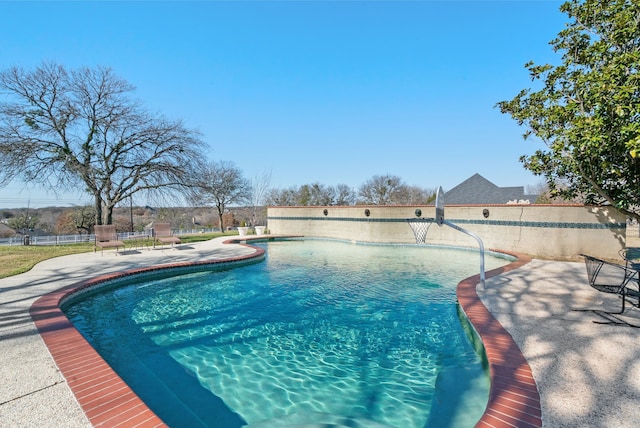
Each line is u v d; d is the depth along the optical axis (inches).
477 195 787.4
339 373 152.2
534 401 100.6
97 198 702.5
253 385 142.3
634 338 150.7
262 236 737.0
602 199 406.9
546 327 167.8
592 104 299.7
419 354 170.9
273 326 213.2
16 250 507.8
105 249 518.6
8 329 164.4
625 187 340.2
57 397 102.3
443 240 582.9
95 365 124.8
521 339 151.9
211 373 153.3
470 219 543.5
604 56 316.8
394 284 324.5
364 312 239.3
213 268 387.9
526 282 274.8
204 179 878.4
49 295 228.8
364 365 159.8
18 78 613.0
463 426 110.1
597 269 186.1
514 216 468.4
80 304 252.5
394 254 527.8
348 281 338.6
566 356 132.6
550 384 111.0
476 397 128.4
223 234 980.6
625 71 274.2
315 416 119.0
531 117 364.5
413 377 146.7
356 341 188.9
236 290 304.0
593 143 280.7
